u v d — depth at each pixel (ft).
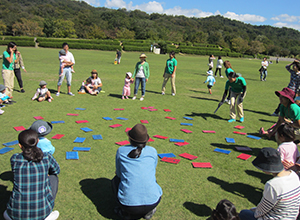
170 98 33.37
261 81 57.82
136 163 8.96
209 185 12.40
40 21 328.70
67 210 9.93
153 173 9.25
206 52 191.93
